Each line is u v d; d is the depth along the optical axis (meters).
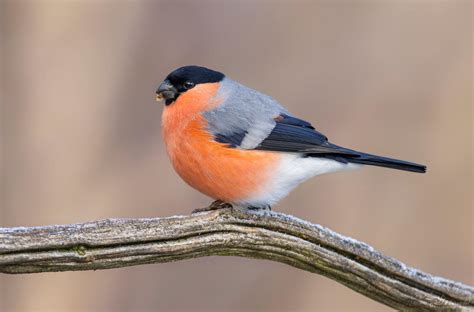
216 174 8.47
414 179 12.54
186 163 8.61
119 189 12.82
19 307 12.20
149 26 13.99
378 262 7.39
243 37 13.95
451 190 12.57
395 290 7.38
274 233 7.53
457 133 12.94
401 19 14.09
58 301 12.16
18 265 7.04
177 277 12.20
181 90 8.82
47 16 13.99
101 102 13.60
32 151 13.26
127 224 7.23
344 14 14.13
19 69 13.75
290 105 13.34
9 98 13.60
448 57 13.66
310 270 7.67
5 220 12.84
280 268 12.15
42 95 13.64
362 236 12.20
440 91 13.30
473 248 12.17
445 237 12.26
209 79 8.88
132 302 12.12
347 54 13.80
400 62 13.66
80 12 14.05
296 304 11.94
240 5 14.12
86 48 13.95
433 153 12.85
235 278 12.16
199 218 7.43
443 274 12.05
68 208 12.77
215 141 8.48
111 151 13.23
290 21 14.05
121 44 13.95
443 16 14.07
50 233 7.05
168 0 14.09
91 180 13.00
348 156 8.73
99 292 12.19
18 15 13.91
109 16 14.07
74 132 13.39
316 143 8.70
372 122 13.10
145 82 13.73
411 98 13.27
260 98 9.04
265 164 8.52
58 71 13.80
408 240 12.22
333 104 13.30
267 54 13.81
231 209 7.55
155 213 12.62
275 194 8.64
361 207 12.32
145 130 13.43
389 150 12.93
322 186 12.41
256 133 8.58
